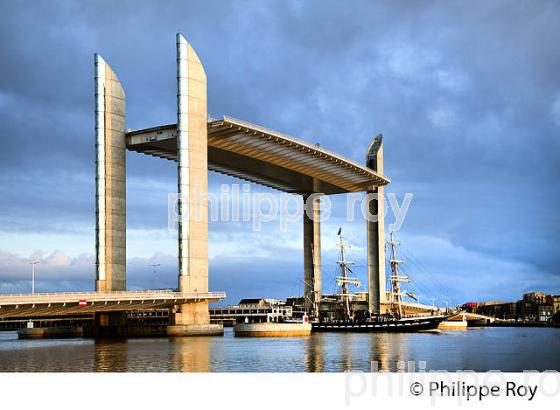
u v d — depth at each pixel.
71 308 96.81
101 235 120.56
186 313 116.62
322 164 143.62
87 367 60.38
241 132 122.62
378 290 160.12
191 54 117.44
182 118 115.75
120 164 124.75
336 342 98.06
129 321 153.62
